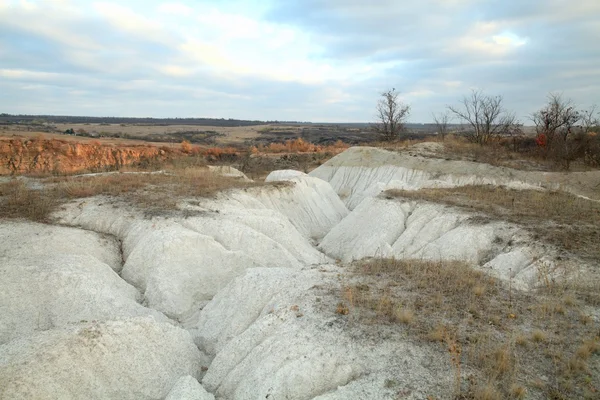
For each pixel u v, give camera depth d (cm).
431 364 719
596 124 4319
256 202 2184
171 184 2211
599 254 1247
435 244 1608
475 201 1989
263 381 738
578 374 695
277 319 904
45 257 1279
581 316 882
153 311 1194
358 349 765
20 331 1034
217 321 1117
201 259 1431
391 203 2020
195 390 771
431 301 943
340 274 1130
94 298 1141
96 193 1944
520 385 664
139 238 1545
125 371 826
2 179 2256
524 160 3609
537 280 1159
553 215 1702
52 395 716
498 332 823
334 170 3844
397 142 4634
